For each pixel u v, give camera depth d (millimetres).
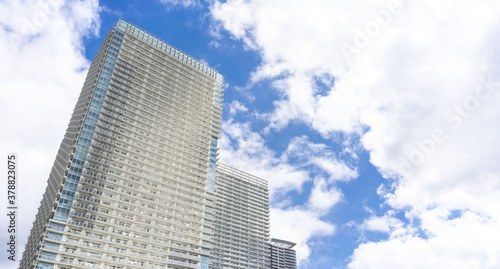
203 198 127188
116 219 101875
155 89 140750
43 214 117688
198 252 111812
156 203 112062
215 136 148625
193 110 147875
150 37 155750
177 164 128500
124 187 108562
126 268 95000
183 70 158625
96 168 105875
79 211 96812
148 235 105250
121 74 132500
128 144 118000
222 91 168375
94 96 121000
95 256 92500
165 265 102062
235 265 190250
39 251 85875
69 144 120875
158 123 131375
